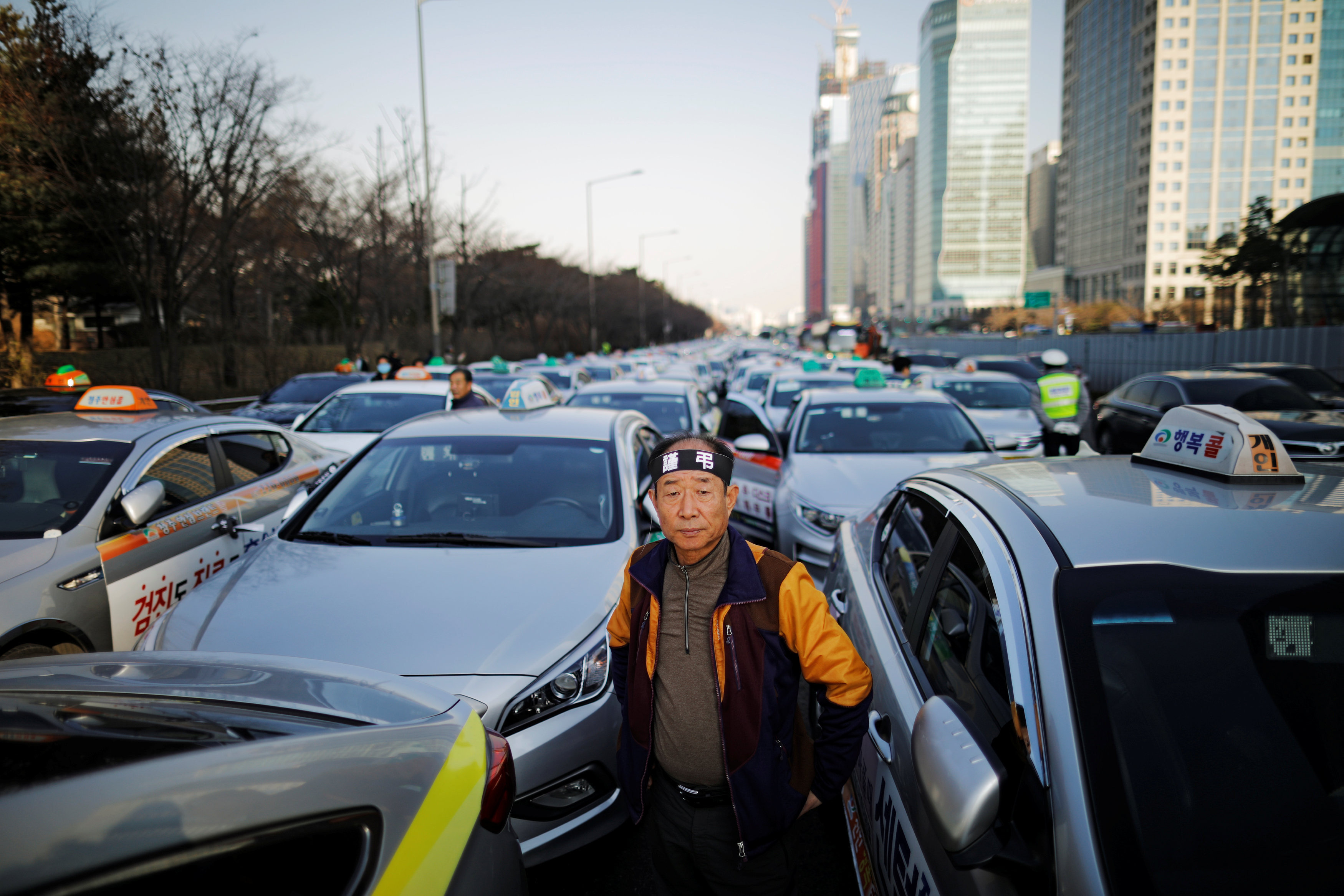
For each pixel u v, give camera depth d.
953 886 1.62
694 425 9.23
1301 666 1.61
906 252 197.88
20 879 1.07
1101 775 1.48
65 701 1.64
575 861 3.02
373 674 2.07
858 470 5.96
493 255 35.78
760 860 1.88
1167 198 118.81
